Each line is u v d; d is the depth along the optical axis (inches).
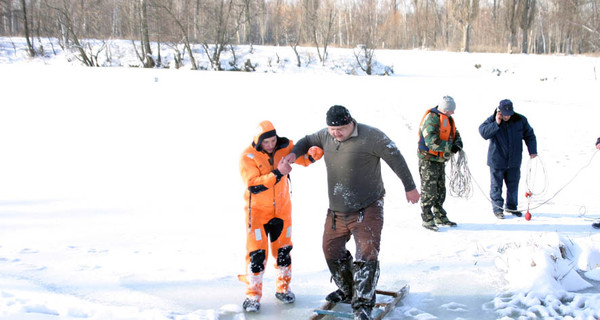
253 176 172.4
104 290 189.5
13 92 653.3
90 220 285.0
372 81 813.2
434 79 885.8
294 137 505.4
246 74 861.8
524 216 295.9
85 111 584.4
